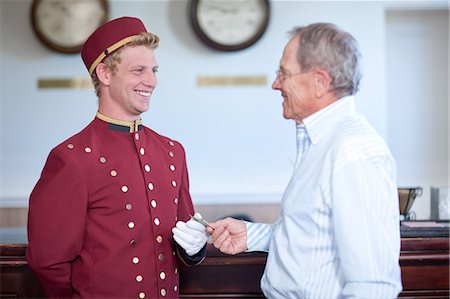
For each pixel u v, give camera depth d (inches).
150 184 61.0
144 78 59.9
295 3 161.5
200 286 68.7
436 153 171.8
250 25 156.9
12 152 163.6
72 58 161.8
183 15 160.4
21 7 160.7
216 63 161.5
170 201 62.6
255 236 61.6
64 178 56.8
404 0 162.1
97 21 156.4
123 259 58.0
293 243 54.1
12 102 162.7
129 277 58.0
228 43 157.2
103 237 58.0
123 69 59.6
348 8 161.9
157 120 162.6
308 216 52.6
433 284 66.7
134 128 62.3
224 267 68.7
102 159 59.1
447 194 82.7
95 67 61.2
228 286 68.7
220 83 161.8
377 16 161.9
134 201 59.3
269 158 163.3
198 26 155.5
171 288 61.9
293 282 53.9
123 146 61.1
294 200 54.4
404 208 82.7
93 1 156.2
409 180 172.1
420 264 66.6
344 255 49.2
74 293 59.1
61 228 56.4
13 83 162.2
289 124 162.9
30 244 57.4
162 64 161.3
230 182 163.5
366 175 49.2
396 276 49.8
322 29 54.2
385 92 164.1
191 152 163.3
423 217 169.6
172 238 62.2
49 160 58.9
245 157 163.5
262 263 67.9
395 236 49.7
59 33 157.0
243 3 156.3
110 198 58.6
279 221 58.9
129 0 159.9
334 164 50.5
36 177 163.6
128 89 59.7
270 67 161.8
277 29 161.3
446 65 170.2
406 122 171.9
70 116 162.9
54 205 56.5
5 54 161.8
